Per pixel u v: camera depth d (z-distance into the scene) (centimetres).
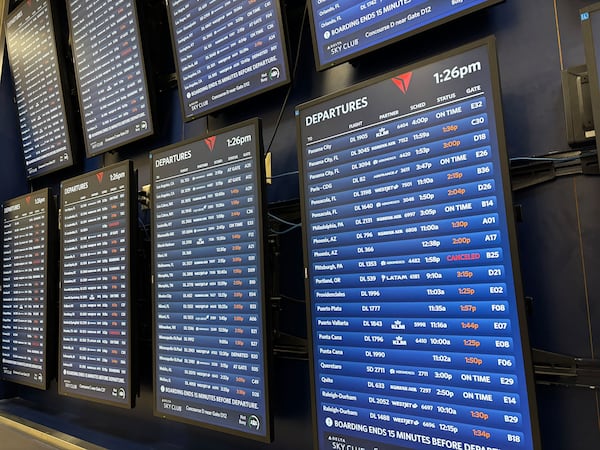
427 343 101
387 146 108
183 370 145
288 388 142
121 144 188
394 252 106
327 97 119
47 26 220
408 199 105
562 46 106
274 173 153
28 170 239
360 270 111
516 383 89
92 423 195
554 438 100
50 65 219
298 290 143
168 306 151
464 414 95
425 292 101
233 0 149
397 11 119
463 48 98
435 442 98
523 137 109
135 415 184
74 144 217
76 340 181
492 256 93
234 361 133
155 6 191
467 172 97
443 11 112
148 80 178
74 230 186
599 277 98
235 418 131
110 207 172
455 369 97
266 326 127
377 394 107
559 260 103
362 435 108
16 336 213
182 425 167
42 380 196
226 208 138
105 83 191
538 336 104
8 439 196
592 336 98
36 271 205
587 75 94
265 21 141
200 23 157
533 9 111
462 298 97
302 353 138
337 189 116
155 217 157
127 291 163
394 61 132
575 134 95
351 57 127
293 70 144
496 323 92
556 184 105
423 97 104
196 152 147
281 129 153
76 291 183
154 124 178
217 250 139
